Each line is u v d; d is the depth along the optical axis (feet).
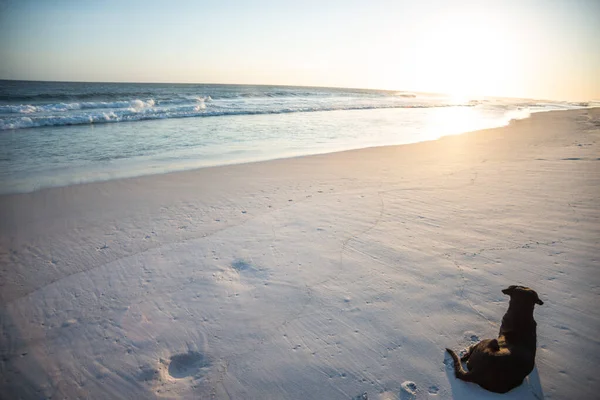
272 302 11.21
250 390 8.20
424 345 9.28
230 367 8.86
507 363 7.59
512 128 55.26
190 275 12.79
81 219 17.72
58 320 10.59
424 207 18.69
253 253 14.23
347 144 40.09
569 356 8.75
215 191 22.08
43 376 8.70
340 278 12.35
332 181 24.07
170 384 8.45
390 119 70.23
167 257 14.01
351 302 11.07
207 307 11.07
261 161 30.37
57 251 14.49
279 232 16.06
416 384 8.15
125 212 18.67
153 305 11.20
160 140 40.37
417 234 15.48
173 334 9.98
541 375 8.25
